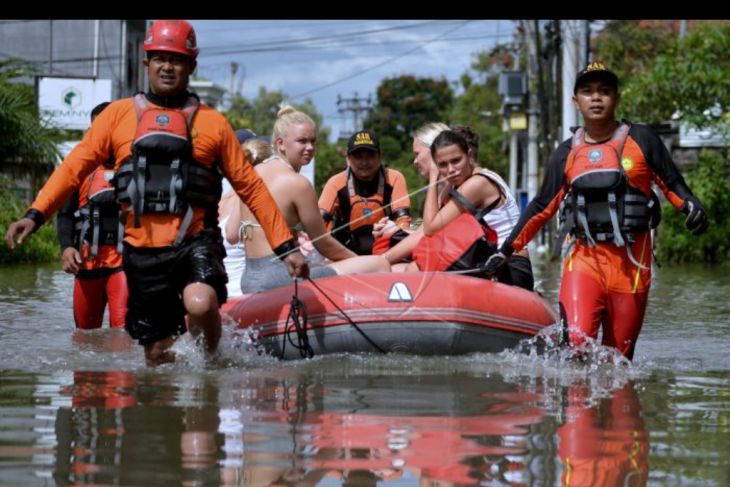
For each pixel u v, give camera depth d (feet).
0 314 52.65
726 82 137.49
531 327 37.45
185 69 34.60
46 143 131.54
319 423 23.93
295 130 42.09
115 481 18.97
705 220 36.22
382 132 495.00
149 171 33.96
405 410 25.70
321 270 40.68
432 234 40.34
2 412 25.02
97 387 28.94
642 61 205.46
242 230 41.24
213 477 19.31
